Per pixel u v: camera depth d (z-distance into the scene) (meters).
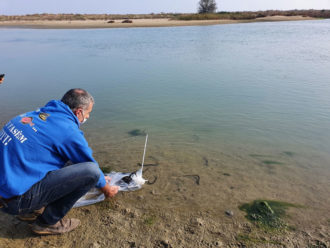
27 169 2.04
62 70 10.26
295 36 20.62
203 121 5.48
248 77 8.77
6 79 8.96
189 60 11.86
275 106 6.19
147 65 10.98
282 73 9.16
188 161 3.91
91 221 2.64
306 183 3.35
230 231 2.53
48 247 2.31
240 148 4.34
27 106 6.46
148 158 4.00
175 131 5.04
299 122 5.30
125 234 2.48
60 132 2.13
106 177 3.09
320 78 8.38
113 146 4.45
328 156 4.05
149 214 2.74
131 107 6.36
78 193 2.30
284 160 3.95
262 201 2.93
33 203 2.13
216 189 3.19
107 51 14.95
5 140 2.06
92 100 2.44
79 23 42.28
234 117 5.64
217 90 7.50
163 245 2.36
